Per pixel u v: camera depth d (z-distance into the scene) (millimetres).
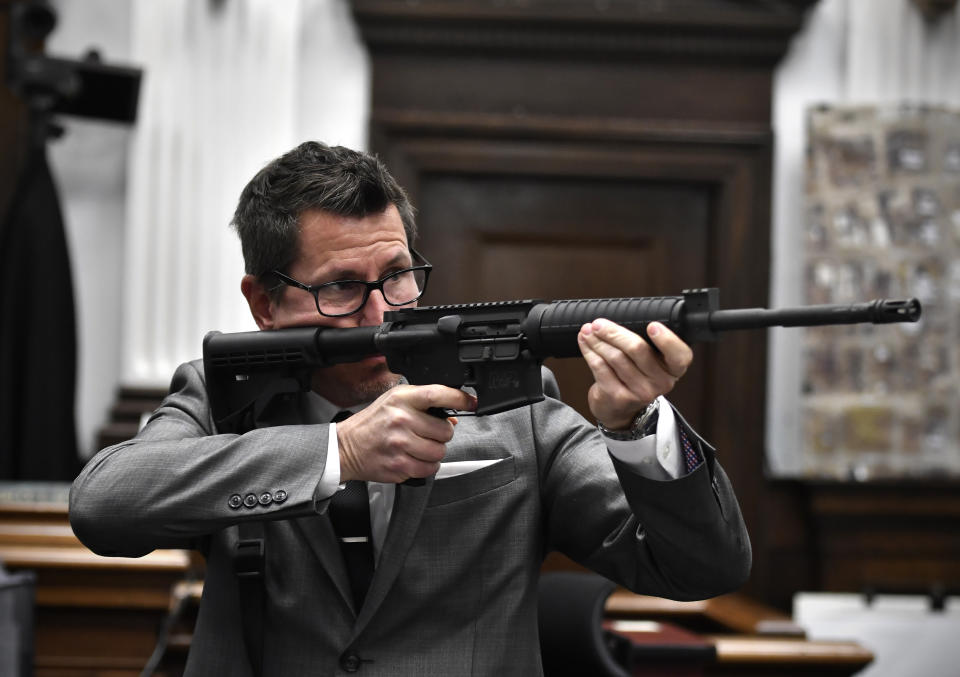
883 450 4043
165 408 1477
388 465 1238
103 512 1285
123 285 4012
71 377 3758
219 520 1264
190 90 3988
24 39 3865
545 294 4223
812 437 4047
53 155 4004
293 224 1383
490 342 1257
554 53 4102
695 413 4180
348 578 1342
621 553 1336
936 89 4180
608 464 1392
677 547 1232
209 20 4004
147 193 3973
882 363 4066
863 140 4094
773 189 4125
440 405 1227
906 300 1049
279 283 1412
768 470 4094
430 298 4191
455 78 4117
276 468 1263
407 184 4102
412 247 1494
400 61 4113
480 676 1306
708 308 1140
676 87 4121
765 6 4051
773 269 4141
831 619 4129
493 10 4027
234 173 3994
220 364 1411
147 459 1305
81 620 2768
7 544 2836
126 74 3783
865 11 4160
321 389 1462
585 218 4234
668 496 1193
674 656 2199
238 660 1346
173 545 1425
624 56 4105
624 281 4242
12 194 3967
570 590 1855
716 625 3188
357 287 1391
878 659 4105
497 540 1373
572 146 4117
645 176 4113
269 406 1423
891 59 4168
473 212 4223
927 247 4086
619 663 1946
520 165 4113
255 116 4004
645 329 1157
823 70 4180
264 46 4016
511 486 1394
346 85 4105
